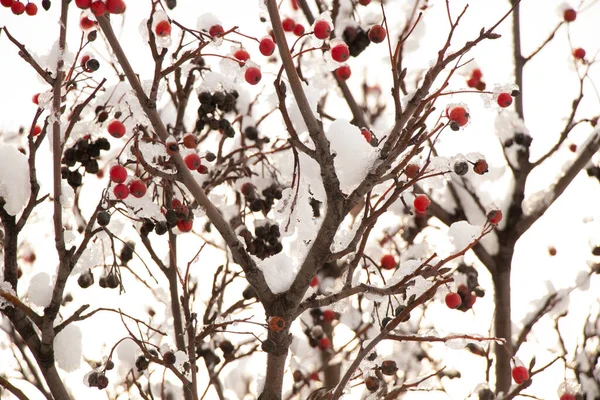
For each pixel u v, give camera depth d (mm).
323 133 2426
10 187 2854
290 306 2652
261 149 4316
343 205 2475
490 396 3797
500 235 4961
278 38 2350
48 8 2609
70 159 2938
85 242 2725
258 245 3564
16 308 2861
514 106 5141
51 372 2834
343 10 3822
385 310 3174
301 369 5055
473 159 2535
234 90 3453
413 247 5059
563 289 5066
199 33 2670
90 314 2771
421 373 4969
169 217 2766
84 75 2842
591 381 4555
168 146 2557
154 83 2586
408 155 2396
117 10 2371
